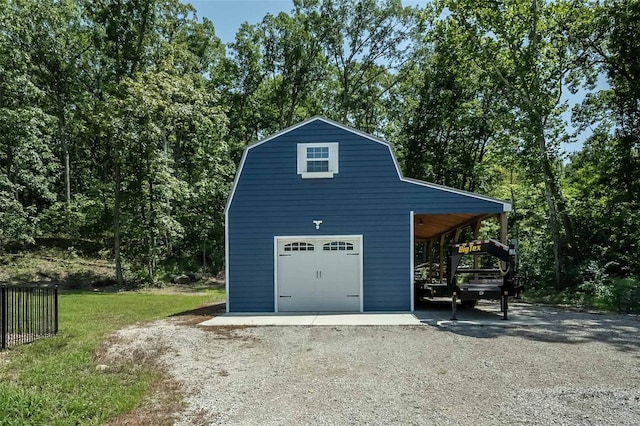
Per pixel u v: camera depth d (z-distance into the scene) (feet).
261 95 107.65
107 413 16.57
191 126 89.25
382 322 33.32
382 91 106.22
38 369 22.20
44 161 90.27
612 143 62.59
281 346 26.09
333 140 40.88
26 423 15.97
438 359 22.75
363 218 40.34
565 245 63.57
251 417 15.94
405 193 40.22
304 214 40.65
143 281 76.33
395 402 17.01
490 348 24.91
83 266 78.48
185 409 16.87
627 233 58.39
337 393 18.12
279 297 40.50
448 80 84.38
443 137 88.58
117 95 76.79
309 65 100.48
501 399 17.04
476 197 39.68
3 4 70.28
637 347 25.08
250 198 40.93
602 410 15.81
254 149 41.22
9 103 74.90
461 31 64.44
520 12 60.90
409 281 39.93
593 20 59.26
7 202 69.92
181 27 96.89
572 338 27.53
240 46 102.78
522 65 60.44
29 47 77.92
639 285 45.44
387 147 40.60
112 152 75.15
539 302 50.90
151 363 23.31
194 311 42.14
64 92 88.79
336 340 27.45
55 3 83.82
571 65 61.41
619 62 59.62
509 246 34.22
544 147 60.80
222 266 93.56
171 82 75.56
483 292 34.37
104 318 37.99
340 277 40.37
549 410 15.88
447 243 70.95
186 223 92.02
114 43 81.66
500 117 68.39
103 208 83.82
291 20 99.76
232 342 27.17
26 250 80.43
